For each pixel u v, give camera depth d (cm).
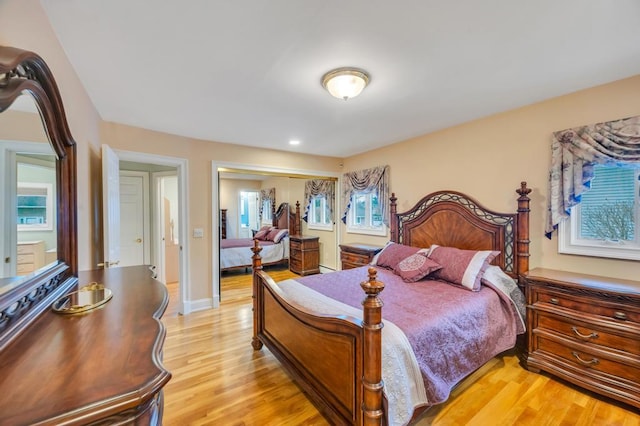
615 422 170
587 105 230
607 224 229
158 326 100
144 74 200
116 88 222
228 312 365
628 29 153
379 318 136
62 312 109
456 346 180
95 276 175
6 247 94
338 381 159
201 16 141
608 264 225
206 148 380
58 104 126
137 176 461
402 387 146
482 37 160
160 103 253
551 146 250
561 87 228
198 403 190
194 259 369
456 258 268
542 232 260
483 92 236
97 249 265
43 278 116
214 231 383
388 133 356
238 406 187
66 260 146
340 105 260
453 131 329
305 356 192
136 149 321
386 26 150
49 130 124
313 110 272
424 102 255
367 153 461
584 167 230
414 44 167
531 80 215
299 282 267
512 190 279
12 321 89
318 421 174
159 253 476
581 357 199
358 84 204
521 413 178
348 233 505
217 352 260
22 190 106
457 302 210
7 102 88
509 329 227
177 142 354
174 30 152
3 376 68
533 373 222
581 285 199
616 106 216
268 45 167
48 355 79
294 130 338
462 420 173
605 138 217
